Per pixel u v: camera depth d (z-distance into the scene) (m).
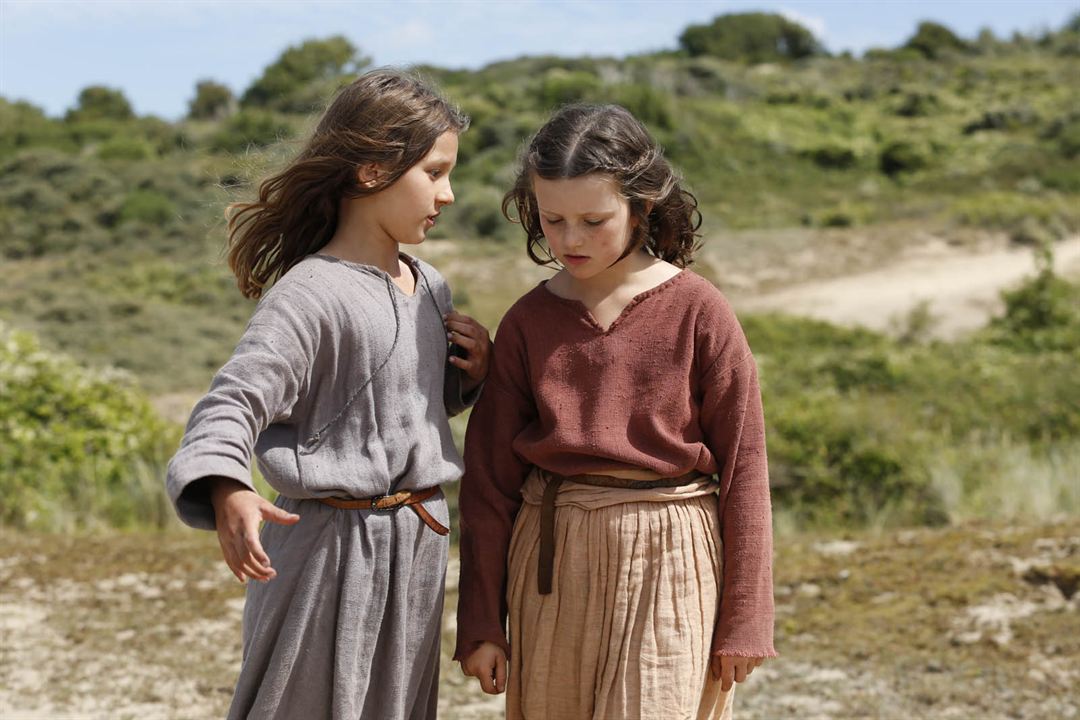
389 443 2.44
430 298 2.63
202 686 4.79
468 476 2.67
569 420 2.54
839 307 23.95
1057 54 63.72
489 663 2.59
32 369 9.41
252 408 2.23
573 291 2.63
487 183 36.97
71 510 8.46
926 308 21.92
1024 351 18.31
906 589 5.80
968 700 4.43
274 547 2.42
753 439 2.56
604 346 2.55
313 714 2.41
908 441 9.41
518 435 2.65
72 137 51.25
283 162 2.61
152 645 5.32
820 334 19.94
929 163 43.81
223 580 6.43
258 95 52.38
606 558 2.49
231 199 2.79
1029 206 30.88
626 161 2.45
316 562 2.38
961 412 11.46
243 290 2.72
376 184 2.50
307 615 2.38
